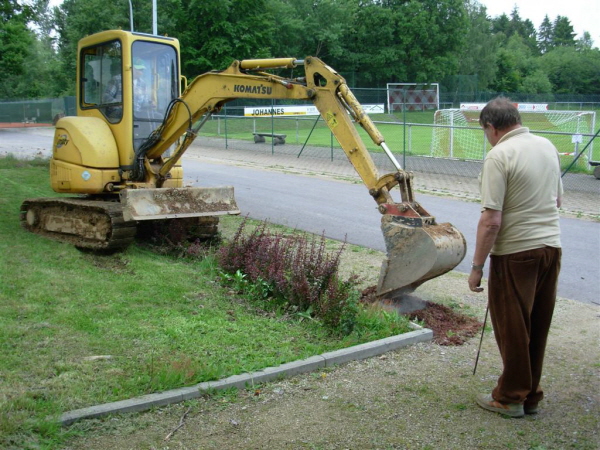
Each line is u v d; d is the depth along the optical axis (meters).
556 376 4.95
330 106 6.95
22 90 58.09
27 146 27.12
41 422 3.78
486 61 71.62
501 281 4.12
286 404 4.36
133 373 4.67
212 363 4.89
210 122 35.03
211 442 3.82
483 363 5.18
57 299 6.27
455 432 4.01
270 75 7.66
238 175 18.00
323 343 5.53
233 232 10.32
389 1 62.56
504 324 4.12
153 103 9.17
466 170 18.97
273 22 49.09
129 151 8.90
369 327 5.77
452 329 5.98
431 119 46.97
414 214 6.10
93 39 9.19
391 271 6.21
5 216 10.33
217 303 6.50
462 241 6.10
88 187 8.73
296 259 6.70
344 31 59.03
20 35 38.06
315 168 19.89
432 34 62.06
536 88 74.12
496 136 4.21
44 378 4.52
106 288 6.73
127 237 8.16
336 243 9.83
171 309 6.21
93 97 9.41
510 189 4.00
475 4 72.88
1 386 4.32
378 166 19.88
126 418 4.04
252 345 5.38
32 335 5.31
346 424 4.09
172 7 45.38
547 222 4.04
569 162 19.28
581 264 8.76
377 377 4.87
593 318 6.47
